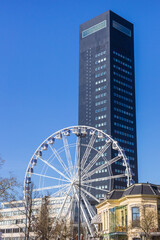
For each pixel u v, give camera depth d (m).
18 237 172.25
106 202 93.38
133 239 77.69
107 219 93.00
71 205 107.88
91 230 102.44
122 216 87.06
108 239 89.50
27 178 112.88
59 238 101.88
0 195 71.00
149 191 82.44
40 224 97.19
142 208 77.69
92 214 106.69
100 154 115.00
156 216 76.50
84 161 111.94
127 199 82.44
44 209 102.56
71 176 108.50
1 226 183.12
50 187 109.69
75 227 158.88
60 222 107.44
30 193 92.25
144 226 73.94
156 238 76.62
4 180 71.44
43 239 96.06
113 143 116.12
